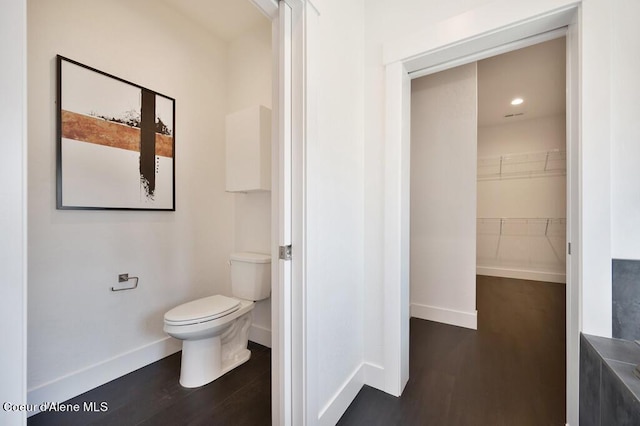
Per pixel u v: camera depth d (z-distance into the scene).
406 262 1.71
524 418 1.42
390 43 1.61
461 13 1.41
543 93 3.48
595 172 1.09
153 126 1.98
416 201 2.90
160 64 2.02
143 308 1.92
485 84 3.22
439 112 2.79
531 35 1.34
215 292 2.38
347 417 1.44
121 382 1.73
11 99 0.49
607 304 1.08
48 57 1.51
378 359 1.67
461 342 2.29
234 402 1.55
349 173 1.55
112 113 1.76
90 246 1.67
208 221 2.34
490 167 4.77
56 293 1.54
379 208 1.67
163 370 1.87
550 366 1.91
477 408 1.49
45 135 1.50
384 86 1.64
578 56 1.14
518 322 2.71
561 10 1.17
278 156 1.22
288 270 1.19
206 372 1.73
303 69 1.16
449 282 2.74
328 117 1.35
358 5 1.66
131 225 1.87
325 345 1.31
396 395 1.59
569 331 1.25
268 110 2.02
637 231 1.05
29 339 1.46
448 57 1.54
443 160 2.77
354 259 1.61
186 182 2.19
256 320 2.29
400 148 1.59
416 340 2.33
